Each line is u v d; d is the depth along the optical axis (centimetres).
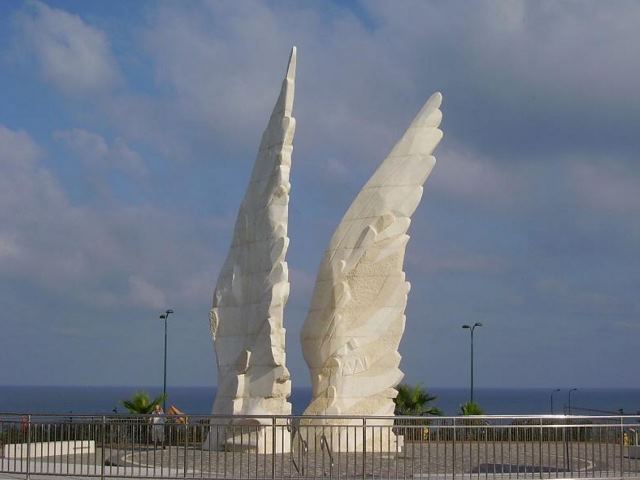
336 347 2959
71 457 2475
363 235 2983
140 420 2489
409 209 3028
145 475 1972
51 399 19975
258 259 2819
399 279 3005
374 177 3048
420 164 3041
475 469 2217
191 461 2327
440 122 3088
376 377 2961
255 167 2919
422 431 2230
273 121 2864
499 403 19725
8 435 2178
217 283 2961
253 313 2797
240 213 2944
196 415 1989
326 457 2530
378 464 2356
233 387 2783
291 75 2831
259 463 2325
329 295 2978
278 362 2711
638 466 2248
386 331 2984
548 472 2050
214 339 2919
